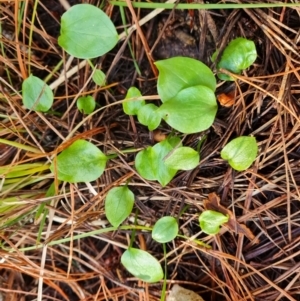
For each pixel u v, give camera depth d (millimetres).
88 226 294
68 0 289
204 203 276
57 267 311
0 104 286
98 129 278
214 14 271
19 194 287
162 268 296
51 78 294
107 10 277
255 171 268
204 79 241
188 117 237
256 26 264
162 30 277
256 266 285
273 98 255
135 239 301
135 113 265
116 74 291
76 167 261
